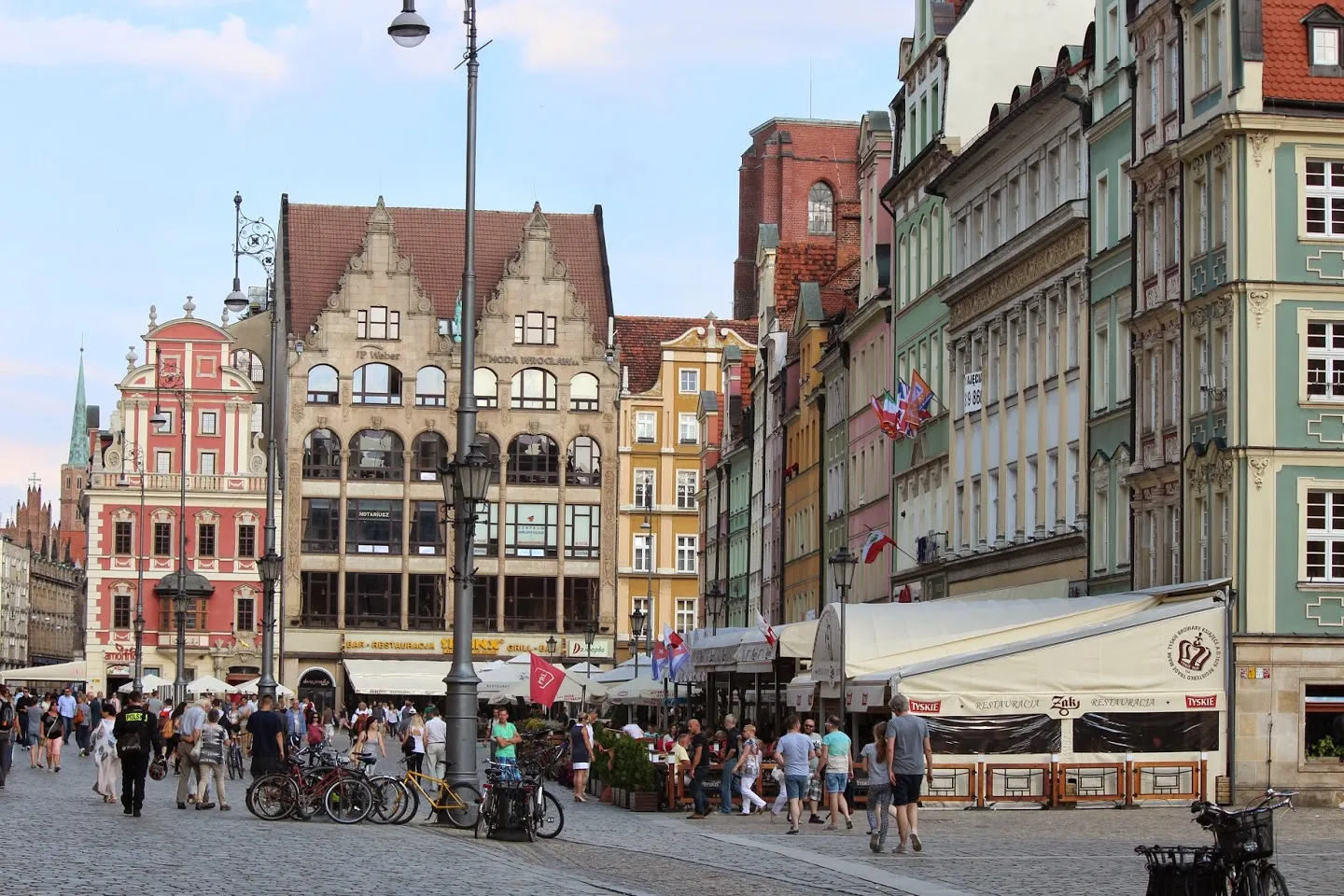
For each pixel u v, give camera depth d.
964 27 70.38
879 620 45.62
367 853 29.08
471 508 36.09
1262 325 45.03
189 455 125.62
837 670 44.84
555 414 130.88
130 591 124.19
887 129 82.19
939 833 36.53
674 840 35.75
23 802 43.94
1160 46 50.06
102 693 123.19
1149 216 50.62
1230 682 44.19
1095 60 55.75
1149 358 50.69
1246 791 43.91
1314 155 45.38
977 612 46.34
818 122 142.00
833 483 88.56
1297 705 44.38
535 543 130.12
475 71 37.22
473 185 36.88
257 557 125.69
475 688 36.31
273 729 42.03
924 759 31.80
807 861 30.39
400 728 109.12
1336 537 44.94
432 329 129.50
